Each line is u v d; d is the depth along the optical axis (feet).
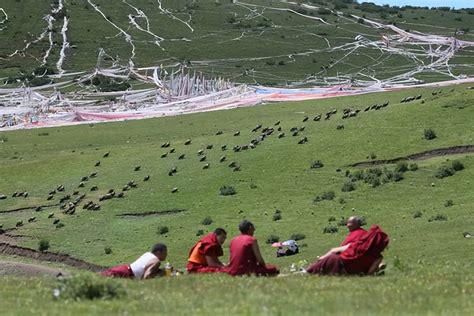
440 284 129.70
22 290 135.03
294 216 448.24
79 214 515.50
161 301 116.06
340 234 392.88
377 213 431.02
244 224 155.74
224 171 559.79
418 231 368.27
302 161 553.64
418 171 495.00
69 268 416.87
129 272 154.51
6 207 553.23
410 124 583.99
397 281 134.31
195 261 159.43
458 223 371.97
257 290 124.26
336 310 105.09
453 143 537.24
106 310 108.37
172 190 536.42
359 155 548.31
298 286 128.88
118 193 547.90
